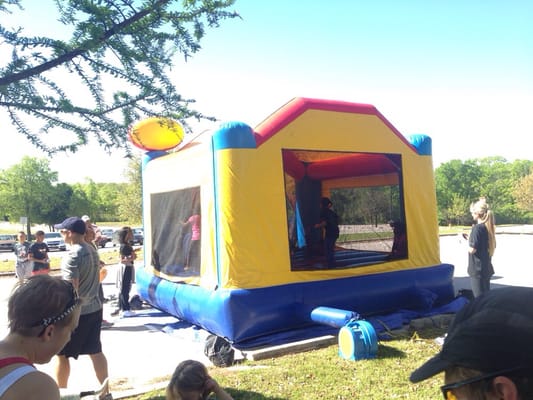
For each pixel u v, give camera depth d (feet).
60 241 119.55
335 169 33.68
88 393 10.00
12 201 203.72
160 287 26.78
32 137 7.94
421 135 28.27
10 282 54.13
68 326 6.51
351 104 25.53
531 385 3.08
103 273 18.75
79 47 7.50
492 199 216.13
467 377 3.33
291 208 36.55
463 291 28.55
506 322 3.24
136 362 19.99
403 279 25.71
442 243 89.35
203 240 23.03
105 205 246.68
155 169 29.43
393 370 17.21
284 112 23.34
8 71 7.27
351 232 31.65
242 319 20.77
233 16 8.54
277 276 22.04
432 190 28.30
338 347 20.57
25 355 6.13
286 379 16.56
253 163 21.88
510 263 49.06
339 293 23.32
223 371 18.01
